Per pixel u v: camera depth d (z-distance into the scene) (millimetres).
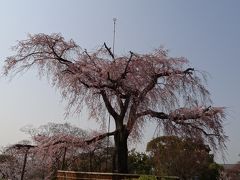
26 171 22891
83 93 16531
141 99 16031
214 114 16250
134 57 16266
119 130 16656
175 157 31516
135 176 14211
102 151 20609
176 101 16359
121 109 16625
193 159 33625
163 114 16344
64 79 16625
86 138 17719
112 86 16266
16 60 17312
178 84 16391
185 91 16391
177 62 16703
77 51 17266
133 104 16125
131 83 16203
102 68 16422
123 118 16656
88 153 18969
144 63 16203
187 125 16297
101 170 20391
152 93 16281
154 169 32438
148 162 32469
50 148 17062
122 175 14461
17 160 23781
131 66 16250
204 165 35906
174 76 16406
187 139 16781
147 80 16250
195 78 16594
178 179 13492
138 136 17719
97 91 16328
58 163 18203
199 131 16328
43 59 17234
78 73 16203
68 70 16641
